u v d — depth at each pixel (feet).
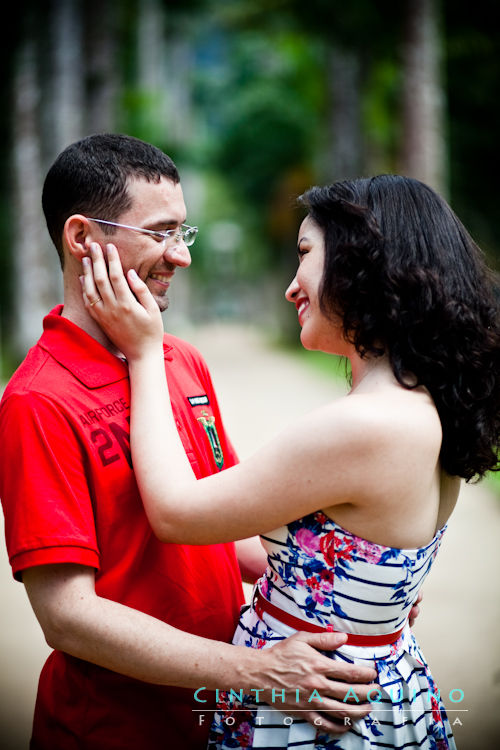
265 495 4.99
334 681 5.12
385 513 4.98
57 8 40.98
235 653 5.20
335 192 5.43
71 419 5.43
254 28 56.18
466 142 58.75
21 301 43.29
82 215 5.81
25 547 5.09
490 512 19.03
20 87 42.39
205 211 141.38
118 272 5.73
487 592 13.79
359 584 5.14
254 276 162.81
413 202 5.32
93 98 46.19
